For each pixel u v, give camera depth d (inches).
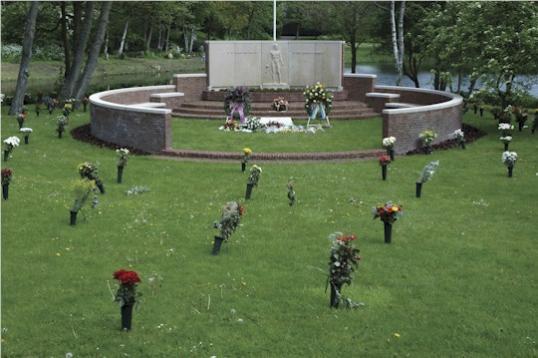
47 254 497.4
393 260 498.6
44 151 872.9
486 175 770.8
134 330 386.3
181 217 593.9
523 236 557.0
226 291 440.1
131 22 2706.7
